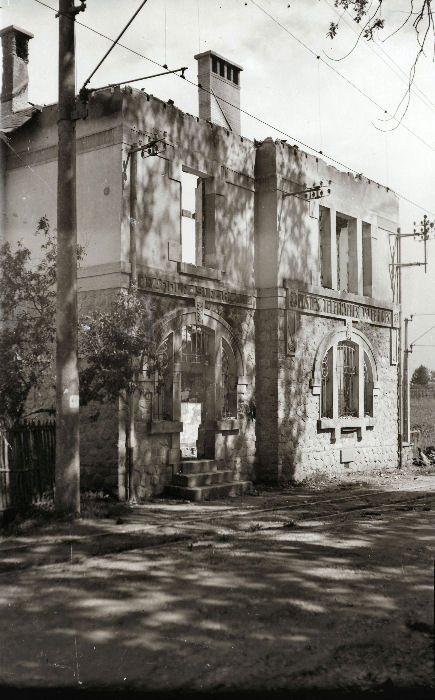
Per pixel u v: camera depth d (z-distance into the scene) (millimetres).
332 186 20156
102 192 14297
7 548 9281
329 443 19453
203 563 8430
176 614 6312
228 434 16625
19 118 17312
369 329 21750
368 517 12180
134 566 8336
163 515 12250
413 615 6211
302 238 18641
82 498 12836
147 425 14352
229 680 4801
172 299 15172
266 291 17672
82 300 14359
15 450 11773
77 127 14812
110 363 12344
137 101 14453
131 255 13984
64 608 6570
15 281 12750
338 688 4652
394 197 23453
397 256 23578
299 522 11633
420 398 30266
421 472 21844
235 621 6078
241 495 15391
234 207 17156
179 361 15164
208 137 16344
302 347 18438
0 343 12414
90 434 14023
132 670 5004
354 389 21188
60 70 11742
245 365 17234
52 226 15523
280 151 17906
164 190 14984
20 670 5035
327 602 6641
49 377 13688
